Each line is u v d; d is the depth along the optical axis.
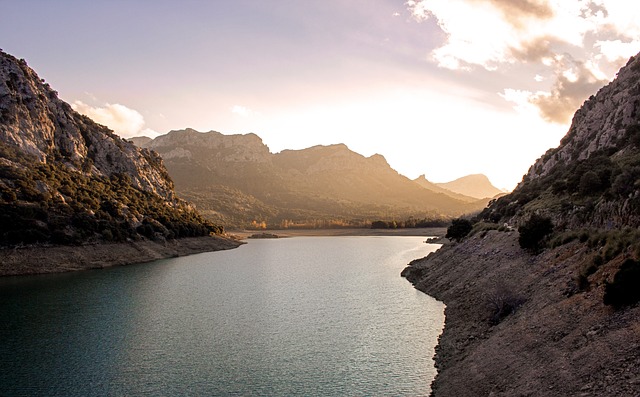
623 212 42.06
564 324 28.45
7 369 36.38
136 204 146.12
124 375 35.16
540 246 50.62
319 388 32.25
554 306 32.03
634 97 90.75
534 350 28.03
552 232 52.03
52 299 65.12
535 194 95.12
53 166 127.94
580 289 31.98
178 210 180.38
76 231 106.06
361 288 75.12
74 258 99.31
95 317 54.47
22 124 129.62
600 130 99.38
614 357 21.88
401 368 35.66
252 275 94.88
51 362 38.19
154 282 83.44
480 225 90.94
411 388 31.61
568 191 69.50
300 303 63.03
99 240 111.12
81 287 75.75
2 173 106.56
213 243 174.00
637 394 18.70
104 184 144.38
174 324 51.22
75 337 45.69
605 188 58.75
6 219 92.25
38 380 34.06
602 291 28.77
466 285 57.78
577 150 107.31
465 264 67.81
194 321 52.69
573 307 29.67
